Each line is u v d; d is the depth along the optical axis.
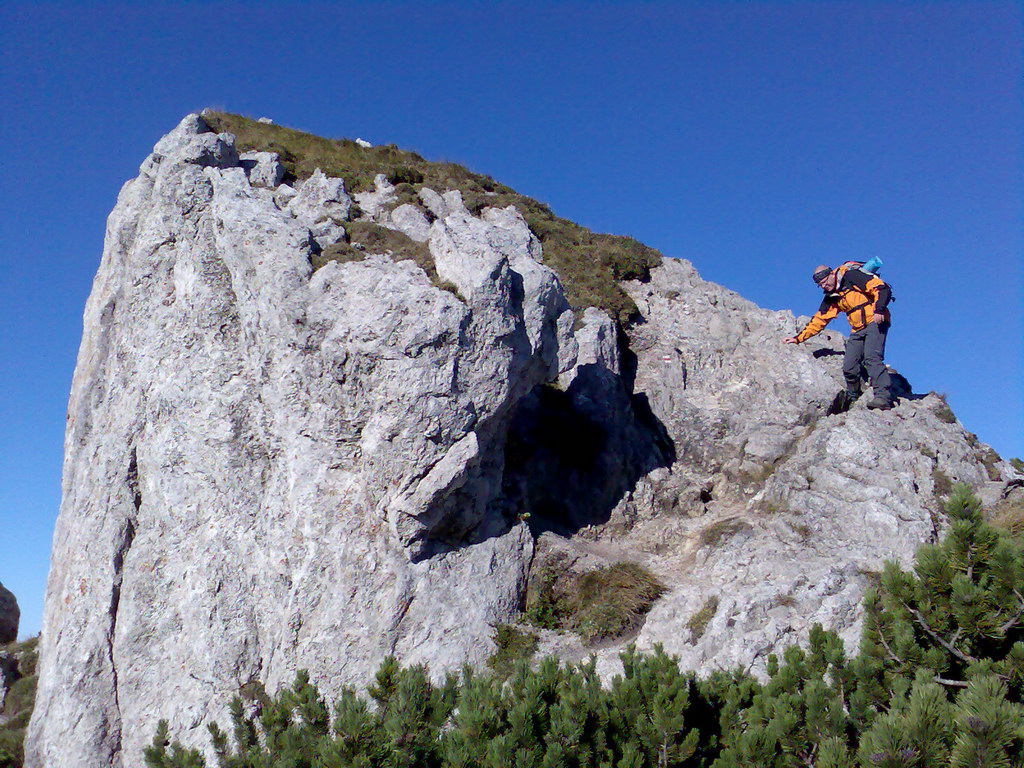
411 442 13.94
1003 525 14.65
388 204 21.00
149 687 14.34
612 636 14.02
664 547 16.59
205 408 15.80
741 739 8.84
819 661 9.72
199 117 19.84
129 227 18.80
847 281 19.30
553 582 15.18
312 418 14.86
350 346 14.45
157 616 14.78
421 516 14.05
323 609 13.84
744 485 17.73
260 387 15.62
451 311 14.25
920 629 9.47
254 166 20.64
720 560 15.22
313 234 16.72
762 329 22.25
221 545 14.85
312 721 9.77
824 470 16.58
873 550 14.69
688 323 22.72
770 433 18.48
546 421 18.58
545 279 15.82
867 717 8.77
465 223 16.81
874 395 18.39
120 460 16.09
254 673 13.94
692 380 20.75
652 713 9.10
